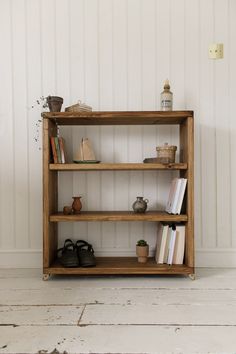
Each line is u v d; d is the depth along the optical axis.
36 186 2.19
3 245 2.18
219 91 2.18
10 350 1.11
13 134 2.18
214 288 1.73
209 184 2.19
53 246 2.03
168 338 1.18
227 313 1.40
